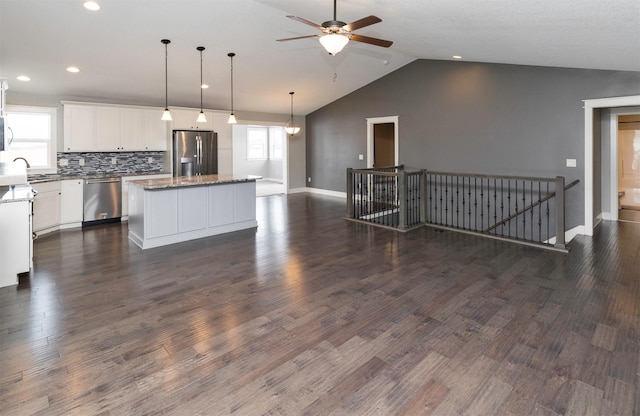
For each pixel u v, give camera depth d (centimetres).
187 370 220
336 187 963
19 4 396
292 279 368
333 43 306
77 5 409
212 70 637
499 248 475
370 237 538
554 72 557
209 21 480
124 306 306
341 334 261
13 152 597
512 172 615
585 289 335
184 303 312
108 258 437
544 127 572
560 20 304
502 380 209
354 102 882
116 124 666
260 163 1352
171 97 741
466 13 334
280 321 280
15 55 498
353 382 208
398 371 218
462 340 251
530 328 266
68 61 532
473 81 655
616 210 639
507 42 427
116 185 647
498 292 332
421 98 738
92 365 224
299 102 900
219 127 814
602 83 511
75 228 597
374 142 871
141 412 185
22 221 352
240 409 187
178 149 729
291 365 225
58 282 359
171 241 503
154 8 434
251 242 511
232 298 323
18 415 181
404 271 390
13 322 277
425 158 739
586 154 531
